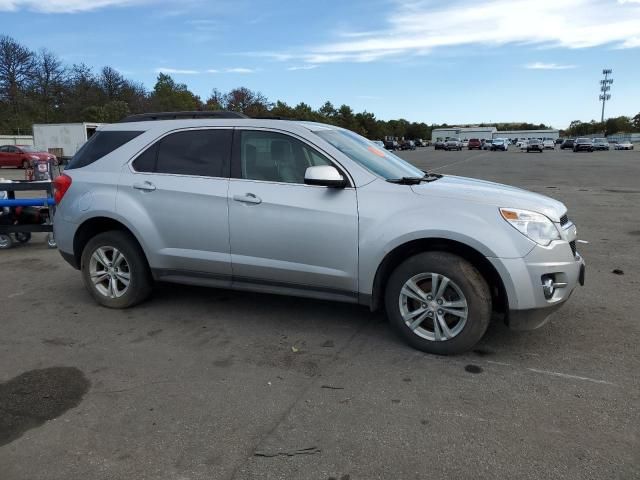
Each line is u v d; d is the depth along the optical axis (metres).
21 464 2.75
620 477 2.57
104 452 2.84
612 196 14.45
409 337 4.05
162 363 3.92
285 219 4.21
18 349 4.20
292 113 85.56
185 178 4.64
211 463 2.73
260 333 4.48
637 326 4.55
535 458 2.73
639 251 7.52
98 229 5.27
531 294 3.69
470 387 3.49
